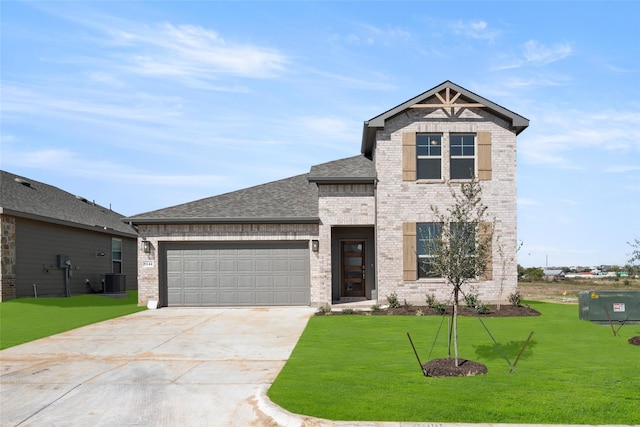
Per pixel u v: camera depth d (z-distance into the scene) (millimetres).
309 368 9289
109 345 12180
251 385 8523
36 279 22406
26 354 11211
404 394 7469
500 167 18750
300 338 12641
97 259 28531
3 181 24531
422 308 17625
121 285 28516
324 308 17297
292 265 20000
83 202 32375
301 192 22562
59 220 23625
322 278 19391
